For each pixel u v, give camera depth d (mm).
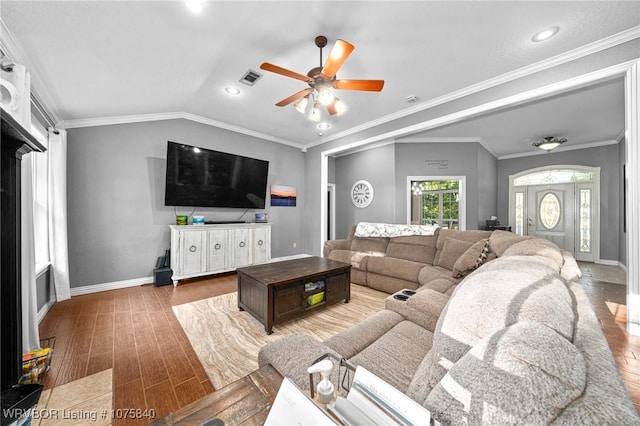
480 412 495
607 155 5488
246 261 4266
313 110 2607
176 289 3438
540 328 592
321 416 557
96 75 2367
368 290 3500
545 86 2506
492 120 4297
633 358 1844
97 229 3340
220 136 4445
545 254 1582
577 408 419
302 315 2545
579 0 1759
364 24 1980
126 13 1718
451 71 2660
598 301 3051
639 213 2057
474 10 1846
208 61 2443
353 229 4363
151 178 3752
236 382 822
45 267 2686
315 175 5527
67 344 2037
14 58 1829
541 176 6324
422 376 822
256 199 4801
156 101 3271
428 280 2840
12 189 1248
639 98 2041
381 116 3979
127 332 2244
